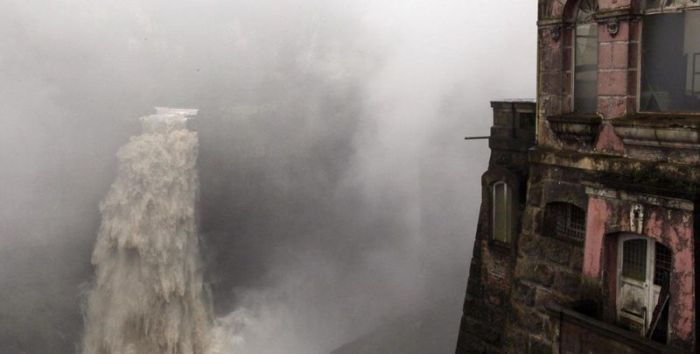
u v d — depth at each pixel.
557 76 12.42
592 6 11.78
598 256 11.36
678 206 9.77
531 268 13.34
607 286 11.32
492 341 16.42
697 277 9.66
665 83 10.70
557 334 11.77
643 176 10.56
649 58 10.91
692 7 10.16
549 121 12.39
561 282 12.63
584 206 11.91
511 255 15.66
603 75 11.38
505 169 15.79
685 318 9.79
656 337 10.57
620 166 10.97
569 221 12.77
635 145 10.82
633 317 11.10
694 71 10.28
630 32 10.88
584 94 12.18
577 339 11.39
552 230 13.03
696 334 9.66
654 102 10.90
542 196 13.04
